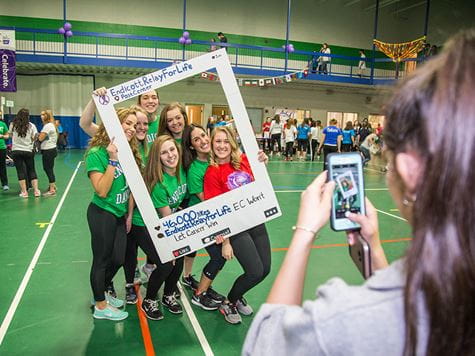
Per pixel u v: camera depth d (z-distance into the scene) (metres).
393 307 0.55
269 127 17.88
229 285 3.97
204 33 18.27
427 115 0.56
